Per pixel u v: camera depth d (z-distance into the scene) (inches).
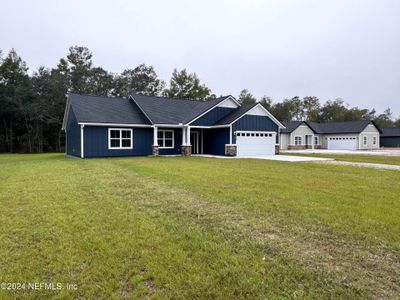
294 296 99.6
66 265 121.7
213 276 112.7
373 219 183.6
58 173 389.1
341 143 1547.7
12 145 1270.9
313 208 207.8
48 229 164.2
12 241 147.2
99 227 167.2
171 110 873.5
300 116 2416.3
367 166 515.5
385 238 152.3
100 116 736.3
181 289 104.7
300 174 388.8
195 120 808.3
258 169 446.0
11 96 1251.8
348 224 173.8
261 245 142.0
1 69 1266.0
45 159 702.5
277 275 113.6
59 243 144.5
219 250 135.9
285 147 1483.8
